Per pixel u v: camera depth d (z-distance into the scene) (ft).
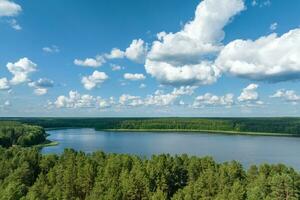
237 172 363.76
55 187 331.57
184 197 305.53
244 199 309.22
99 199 299.58
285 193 306.55
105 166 387.96
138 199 334.65
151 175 358.64
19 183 345.10
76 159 422.00
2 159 447.42
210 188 333.83
